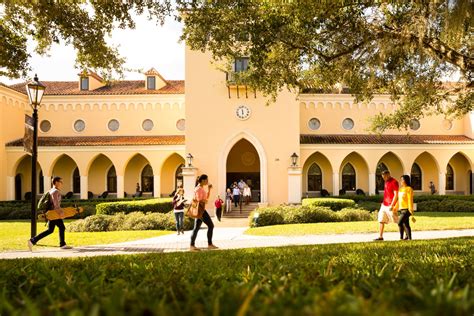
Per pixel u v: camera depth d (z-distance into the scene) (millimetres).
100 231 17859
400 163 35469
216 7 9172
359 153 32125
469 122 34688
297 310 2008
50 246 12148
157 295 2885
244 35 9148
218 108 29812
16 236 15258
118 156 32688
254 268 4867
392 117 16344
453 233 13969
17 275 4648
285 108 30031
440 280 3064
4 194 32531
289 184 29047
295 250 8023
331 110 35000
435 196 28938
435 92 11531
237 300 2320
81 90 36281
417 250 7348
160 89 36469
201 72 29891
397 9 8938
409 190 11344
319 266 4773
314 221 19656
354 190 35219
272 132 29859
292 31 9133
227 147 29719
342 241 12461
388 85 11203
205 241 13359
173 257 7242
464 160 36094
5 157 32688
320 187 35031
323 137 33312
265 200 29547
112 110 35438
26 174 35906
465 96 15008
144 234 15742
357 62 10062
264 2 8562
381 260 5668
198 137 29672
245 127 29812
